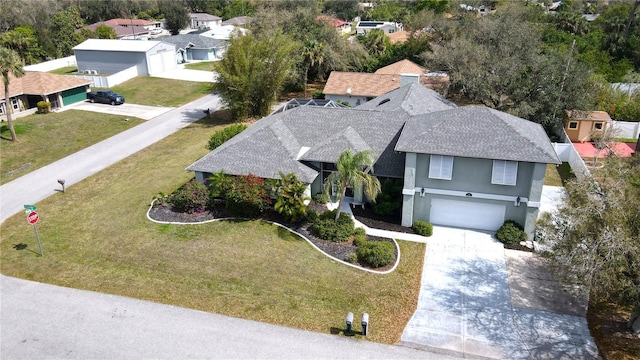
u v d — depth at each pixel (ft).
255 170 93.50
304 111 110.73
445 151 81.61
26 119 158.92
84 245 84.74
